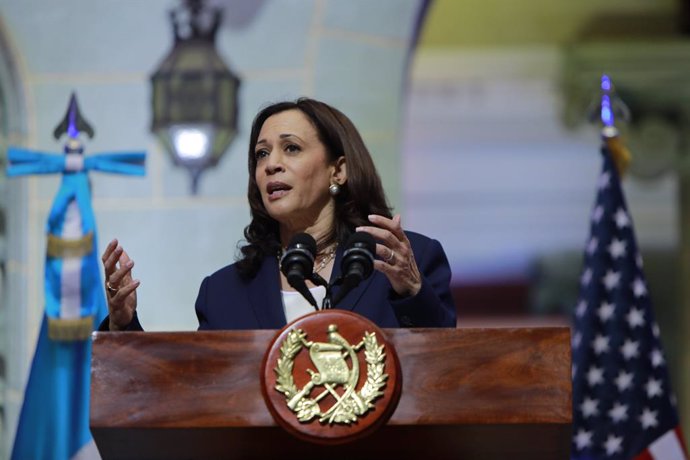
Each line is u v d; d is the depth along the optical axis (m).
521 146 19.88
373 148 13.11
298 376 5.87
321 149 7.58
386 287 7.06
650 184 19.77
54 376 10.35
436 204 19.91
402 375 5.92
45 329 10.43
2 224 12.80
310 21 13.20
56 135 10.95
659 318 19.89
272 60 13.10
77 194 10.72
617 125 11.86
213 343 5.97
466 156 19.89
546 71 19.70
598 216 11.21
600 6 19.64
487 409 5.88
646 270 19.92
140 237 12.73
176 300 12.64
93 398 5.91
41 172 10.77
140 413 5.90
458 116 19.80
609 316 10.95
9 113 12.95
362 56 13.21
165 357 5.95
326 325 5.95
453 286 19.92
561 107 19.77
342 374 5.86
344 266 6.45
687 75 19.45
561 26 19.67
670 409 10.73
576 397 10.79
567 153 19.84
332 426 5.79
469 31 19.75
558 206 19.86
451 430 5.92
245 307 7.29
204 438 5.98
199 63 13.02
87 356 10.41
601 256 11.09
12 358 12.52
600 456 10.64
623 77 19.56
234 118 12.92
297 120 7.61
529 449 6.10
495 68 19.73
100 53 13.06
